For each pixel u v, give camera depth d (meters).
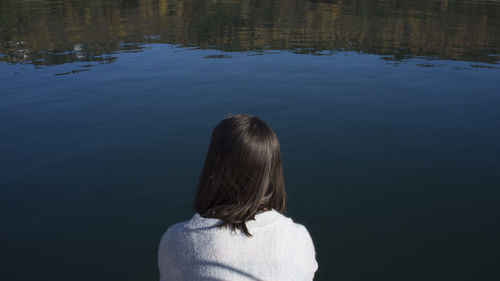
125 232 3.13
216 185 0.76
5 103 6.18
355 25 15.16
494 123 5.41
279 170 0.81
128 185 3.79
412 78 7.83
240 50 10.62
